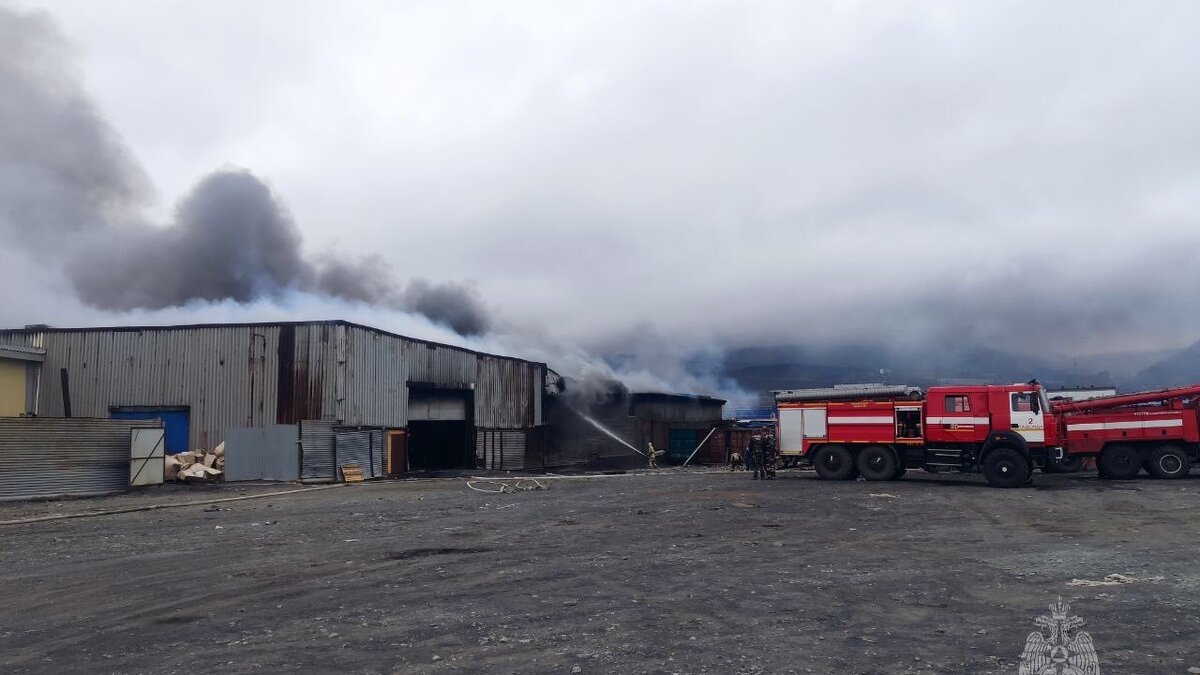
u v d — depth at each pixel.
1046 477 29.23
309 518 18.22
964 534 14.77
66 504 22.83
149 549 13.55
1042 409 25.03
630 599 9.29
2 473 23.34
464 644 7.43
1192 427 26.73
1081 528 15.45
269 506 21.50
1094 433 27.80
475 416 42.19
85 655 7.21
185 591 9.95
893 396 29.62
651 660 6.89
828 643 7.40
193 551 13.23
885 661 6.83
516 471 42.69
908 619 8.29
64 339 35.41
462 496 24.17
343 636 7.73
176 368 34.34
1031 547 13.18
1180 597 9.17
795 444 28.69
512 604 9.07
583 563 11.75
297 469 30.33
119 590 10.07
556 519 17.50
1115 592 9.50
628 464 51.31
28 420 24.25
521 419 46.84
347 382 33.34
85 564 12.09
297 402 33.03
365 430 34.09
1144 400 28.03
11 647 7.51
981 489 24.17
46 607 9.19
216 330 34.19
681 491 24.48
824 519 17.08
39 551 13.59
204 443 33.69
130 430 27.52
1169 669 6.53
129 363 34.72
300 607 8.98
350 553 12.84
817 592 9.62
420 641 7.54
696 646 7.31
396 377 37.00
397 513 19.17
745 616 8.44
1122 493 22.17
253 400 33.44
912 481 27.42
